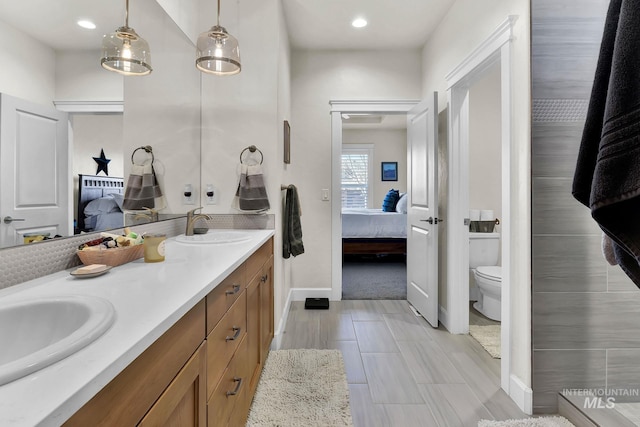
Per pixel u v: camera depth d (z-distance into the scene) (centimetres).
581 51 161
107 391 51
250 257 158
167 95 195
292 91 336
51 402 41
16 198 97
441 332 263
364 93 336
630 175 76
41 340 73
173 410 74
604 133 82
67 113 118
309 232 340
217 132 236
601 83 93
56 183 113
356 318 292
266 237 195
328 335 256
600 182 81
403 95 336
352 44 325
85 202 128
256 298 173
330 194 339
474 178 348
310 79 337
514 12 176
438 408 168
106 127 142
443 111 277
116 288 91
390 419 159
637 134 76
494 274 281
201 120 236
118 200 151
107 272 109
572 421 156
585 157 95
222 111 236
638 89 77
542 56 162
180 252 146
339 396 175
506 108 179
